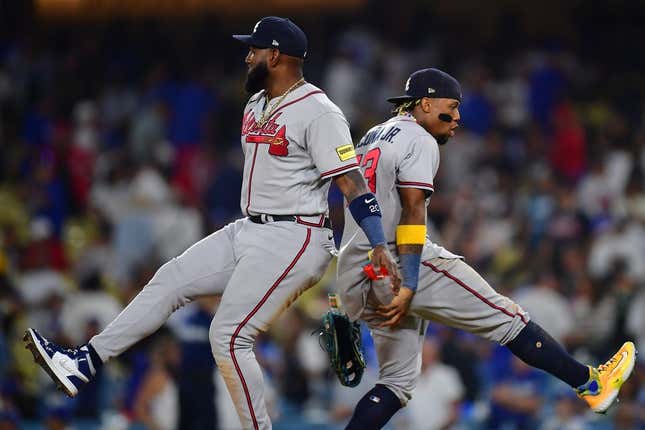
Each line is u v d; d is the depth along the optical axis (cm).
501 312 1959
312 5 7538
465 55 6994
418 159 1903
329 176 1803
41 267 4816
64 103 6956
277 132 1833
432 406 3444
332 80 6247
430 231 5150
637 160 5588
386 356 2039
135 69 7212
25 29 7756
